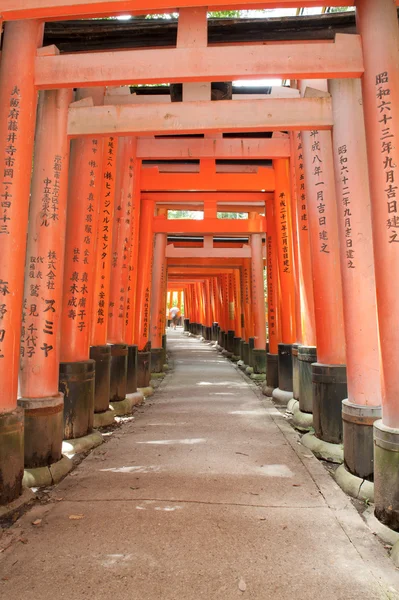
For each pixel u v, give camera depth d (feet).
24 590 8.00
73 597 7.81
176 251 40.45
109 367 20.90
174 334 100.63
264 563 8.90
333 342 16.74
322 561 9.02
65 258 17.75
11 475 11.25
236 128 13.66
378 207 10.88
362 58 11.57
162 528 10.30
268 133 25.55
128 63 12.40
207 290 76.02
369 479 12.34
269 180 27.68
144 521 10.64
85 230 17.94
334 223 16.88
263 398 27.84
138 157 25.89
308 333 20.95
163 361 40.14
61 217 14.65
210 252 40.04
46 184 14.38
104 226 21.38
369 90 11.30
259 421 21.18
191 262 46.96
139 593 7.92
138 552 9.26
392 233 10.59
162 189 28.30
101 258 21.18
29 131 12.60
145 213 31.68
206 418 21.86
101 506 11.48
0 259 11.78
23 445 11.85
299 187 21.17
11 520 10.69
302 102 13.78
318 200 17.07
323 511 11.32
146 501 11.80
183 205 38.91
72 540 9.74
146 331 31.19
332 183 16.94
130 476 13.67
